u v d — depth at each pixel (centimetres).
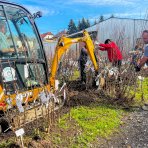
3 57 526
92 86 870
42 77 606
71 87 893
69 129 543
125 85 790
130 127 580
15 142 453
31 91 550
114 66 869
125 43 927
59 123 571
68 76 924
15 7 565
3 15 540
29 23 593
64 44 763
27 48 579
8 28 545
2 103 495
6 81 514
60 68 863
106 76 834
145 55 705
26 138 478
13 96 514
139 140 514
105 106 716
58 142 485
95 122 586
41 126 527
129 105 736
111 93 799
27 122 521
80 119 605
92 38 922
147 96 823
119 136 533
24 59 562
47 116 532
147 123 602
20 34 570
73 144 483
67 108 678
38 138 484
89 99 756
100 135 530
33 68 579
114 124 586
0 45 527
